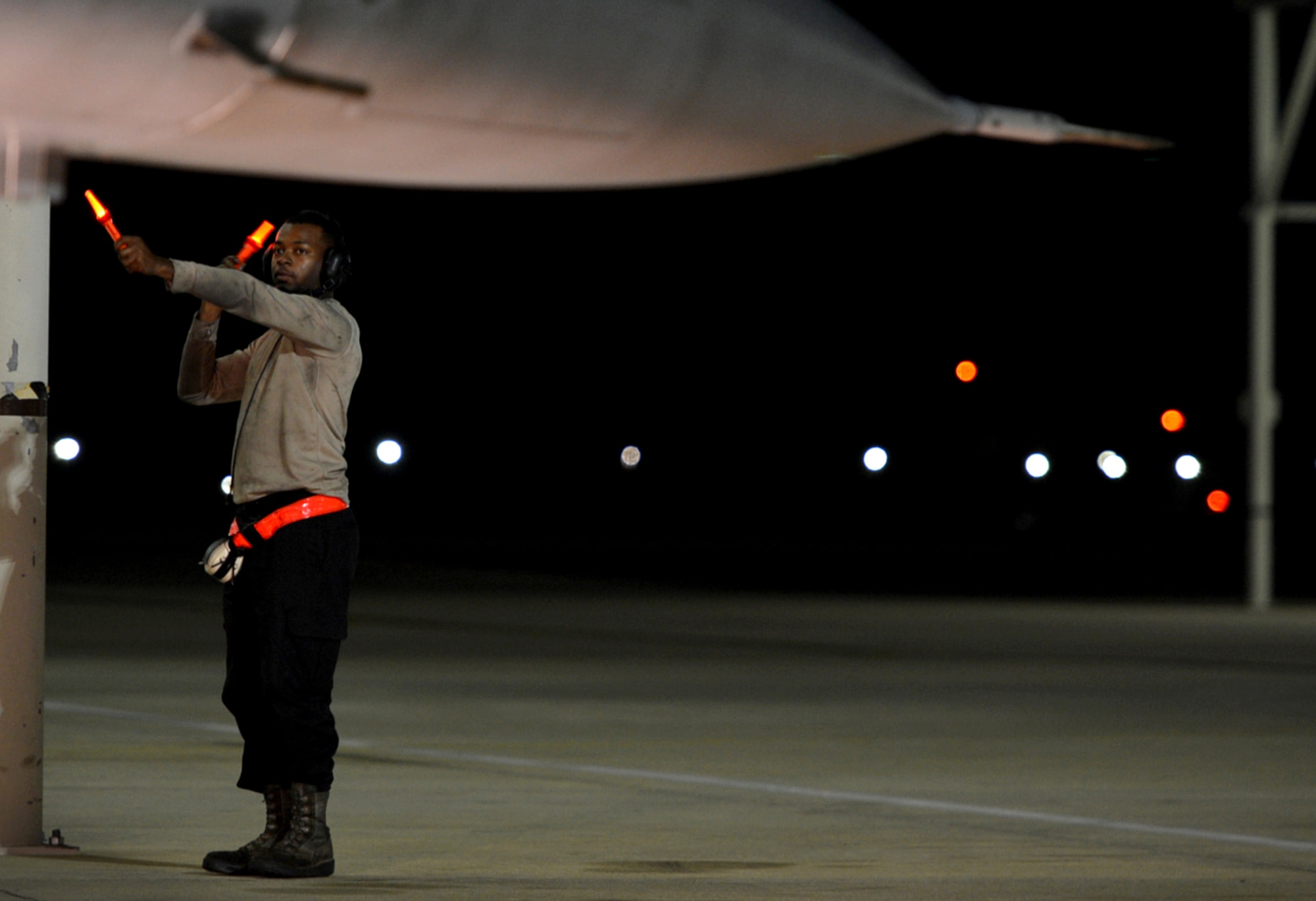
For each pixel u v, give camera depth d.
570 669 28.91
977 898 11.94
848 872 12.95
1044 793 17.11
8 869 12.41
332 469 11.81
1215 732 21.77
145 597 43.81
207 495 90.50
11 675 12.89
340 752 19.67
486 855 13.50
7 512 12.66
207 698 24.48
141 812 15.39
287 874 12.20
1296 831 15.04
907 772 18.47
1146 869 13.18
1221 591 50.50
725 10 5.66
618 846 13.98
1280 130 47.56
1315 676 28.34
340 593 11.80
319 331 11.34
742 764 18.97
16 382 12.47
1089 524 82.94
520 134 5.55
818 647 32.84
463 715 23.17
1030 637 35.12
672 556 65.94
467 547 70.56
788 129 6.04
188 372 12.20
